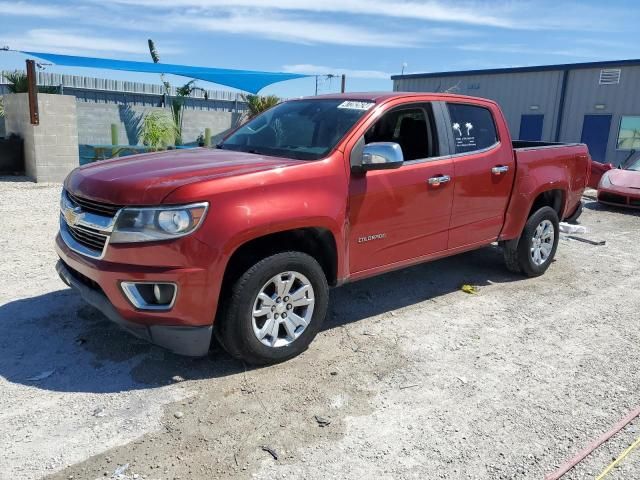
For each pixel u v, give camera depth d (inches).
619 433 130.4
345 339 175.8
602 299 224.8
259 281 144.9
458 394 145.2
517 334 185.8
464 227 207.3
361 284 231.0
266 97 848.9
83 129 697.6
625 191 445.4
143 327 138.4
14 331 170.4
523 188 227.5
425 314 200.4
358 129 170.6
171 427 126.1
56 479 108.4
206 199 134.9
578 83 839.7
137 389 141.2
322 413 134.0
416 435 126.7
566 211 260.4
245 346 146.8
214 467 113.6
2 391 137.8
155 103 845.2
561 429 131.0
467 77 967.6
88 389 140.5
